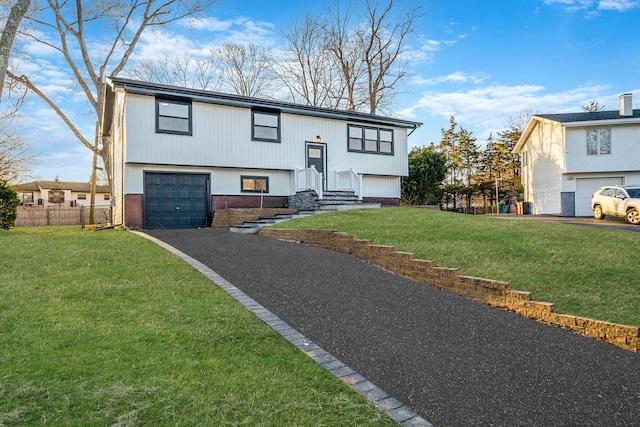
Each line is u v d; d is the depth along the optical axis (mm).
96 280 6672
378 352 4598
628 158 23422
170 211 16281
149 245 10195
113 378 3461
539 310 5914
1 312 4973
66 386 3279
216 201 17266
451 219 12961
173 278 7031
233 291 6504
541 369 4367
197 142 16516
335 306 6070
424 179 26828
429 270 7535
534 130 28312
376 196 21750
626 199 16953
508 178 42531
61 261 7906
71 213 29781
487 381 4039
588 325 5414
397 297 6633
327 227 11914
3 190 14305
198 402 3184
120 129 16984
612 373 4355
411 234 10500
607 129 23688
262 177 18406
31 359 3740
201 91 16281
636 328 5031
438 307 6273
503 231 10641
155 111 15688
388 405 3465
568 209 24266
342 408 3293
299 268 8086
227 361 4000
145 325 4770
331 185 19906
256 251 9625
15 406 2959
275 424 2973
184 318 5098
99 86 24219
